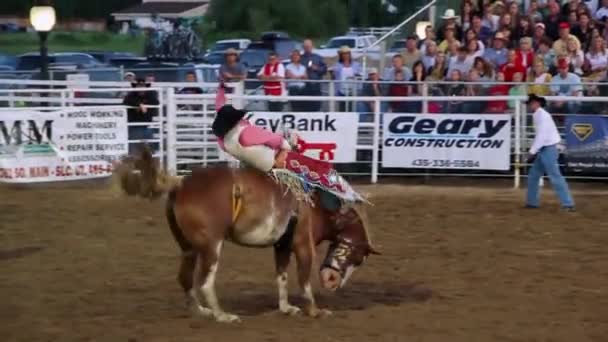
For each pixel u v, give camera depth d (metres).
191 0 113.44
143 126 29.36
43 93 32.84
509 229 22.14
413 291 16.77
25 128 28.02
